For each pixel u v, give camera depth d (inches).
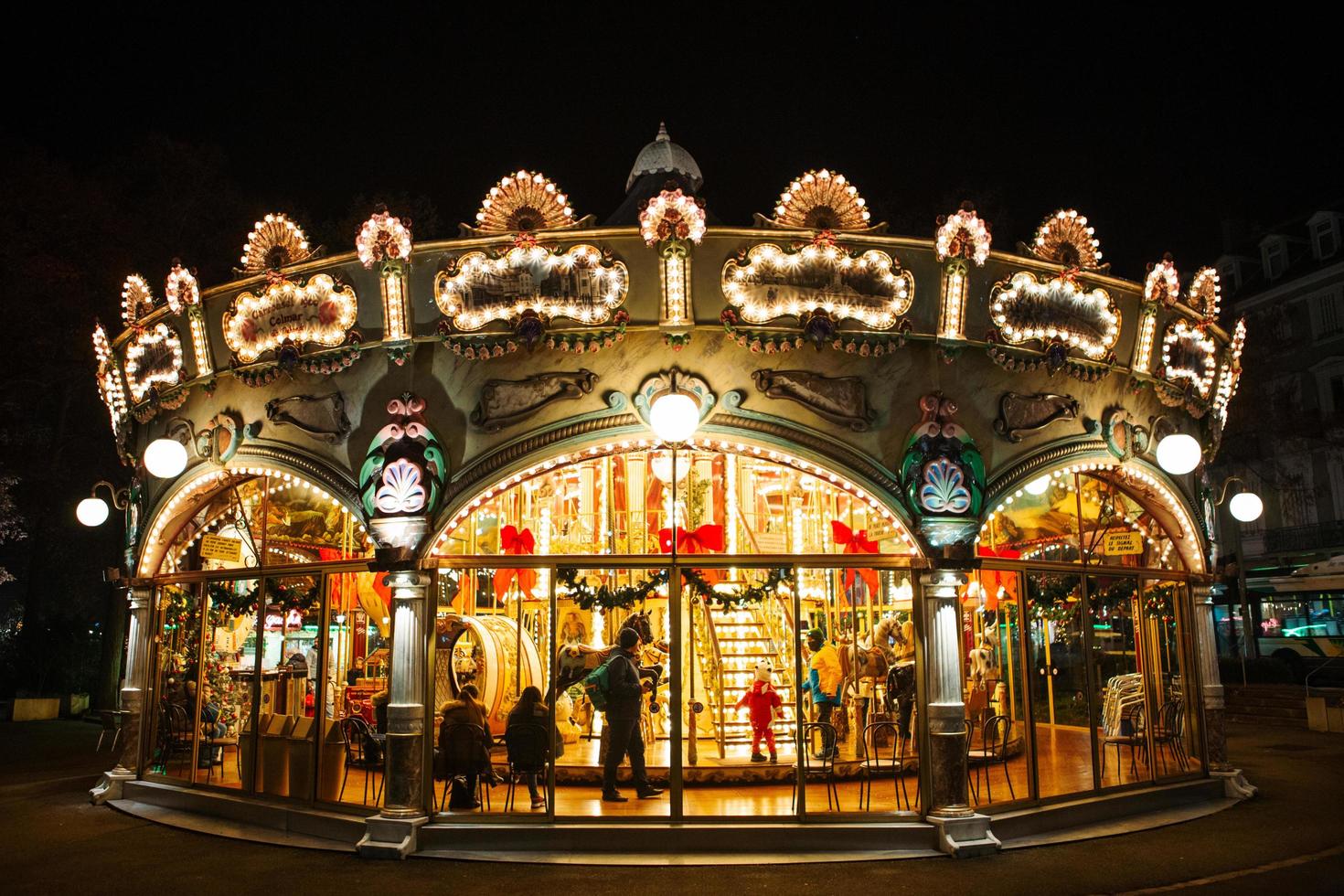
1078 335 442.9
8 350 1003.3
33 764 705.0
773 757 462.9
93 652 1225.4
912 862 367.9
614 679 430.6
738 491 460.4
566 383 402.9
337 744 426.9
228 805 451.5
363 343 420.8
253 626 465.1
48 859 382.9
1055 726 455.8
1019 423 430.6
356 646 438.3
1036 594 446.6
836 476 407.8
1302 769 621.0
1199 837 410.3
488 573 499.2
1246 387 1390.3
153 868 366.6
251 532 473.4
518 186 411.8
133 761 512.1
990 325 422.9
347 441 426.6
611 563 409.7
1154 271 460.8
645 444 403.5
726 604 435.5
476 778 405.4
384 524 401.1
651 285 401.1
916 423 412.8
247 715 463.5
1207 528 520.4
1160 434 486.9
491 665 476.4
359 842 385.4
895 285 408.8
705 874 351.6
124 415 524.1
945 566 400.5
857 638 453.4
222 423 458.9
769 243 401.1
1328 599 1239.5
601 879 345.4
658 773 452.8
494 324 405.1
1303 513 1533.0
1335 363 1514.5
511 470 402.0
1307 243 1630.2
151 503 506.6
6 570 1574.8
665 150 559.2
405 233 407.5
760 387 404.8
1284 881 341.4
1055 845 395.9
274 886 338.3
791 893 326.3
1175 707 495.8
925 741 396.2
